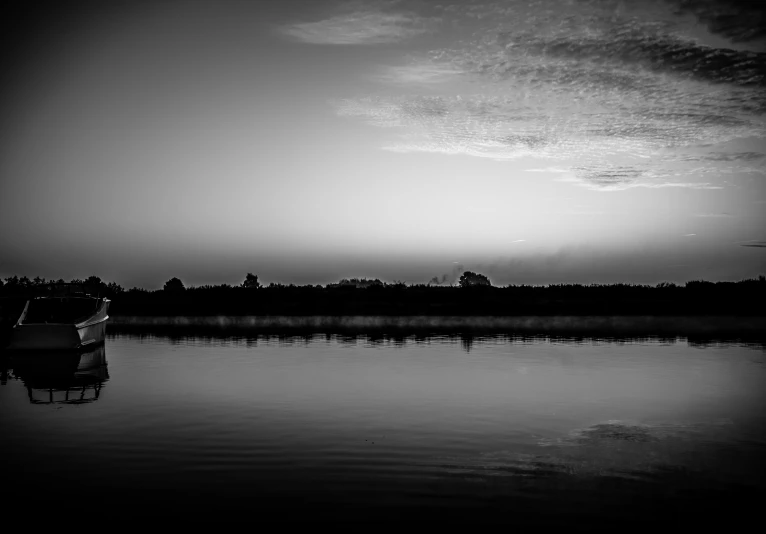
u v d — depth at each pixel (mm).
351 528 5672
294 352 19109
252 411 10578
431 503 6297
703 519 5949
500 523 5805
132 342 22469
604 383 13391
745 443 8617
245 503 6285
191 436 8875
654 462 7734
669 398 11773
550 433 9148
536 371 15078
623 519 5934
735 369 15375
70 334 19062
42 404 11234
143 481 6938
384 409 10734
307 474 7184
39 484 6852
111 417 10141
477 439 8781
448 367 15789
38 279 32812
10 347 18984
